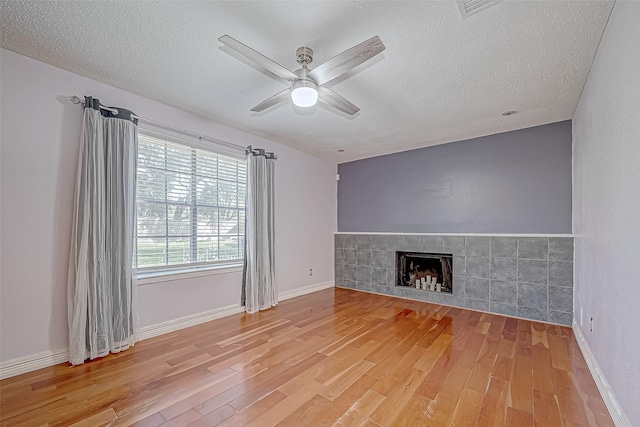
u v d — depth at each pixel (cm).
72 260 231
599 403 181
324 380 208
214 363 232
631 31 144
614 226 170
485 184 395
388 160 491
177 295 308
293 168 461
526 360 239
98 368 221
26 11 168
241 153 378
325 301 430
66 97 234
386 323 332
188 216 329
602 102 194
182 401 182
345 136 399
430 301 428
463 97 276
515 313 360
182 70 233
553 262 338
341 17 172
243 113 320
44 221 223
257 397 187
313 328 314
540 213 355
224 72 237
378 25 178
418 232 455
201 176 342
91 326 234
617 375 163
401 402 182
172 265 313
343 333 299
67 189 233
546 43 194
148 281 284
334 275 544
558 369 224
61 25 181
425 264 473
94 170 238
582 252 270
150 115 287
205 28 183
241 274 374
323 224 522
